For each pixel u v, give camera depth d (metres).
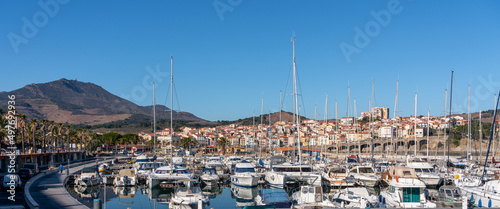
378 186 48.66
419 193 33.38
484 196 32.97
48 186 42.53
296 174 47.69
